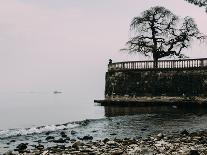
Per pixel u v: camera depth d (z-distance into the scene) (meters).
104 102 57.34
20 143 21.92
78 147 18.02
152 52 63.44
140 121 34.91
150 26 63.50
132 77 55.22
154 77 53.62
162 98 52.72
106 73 58.44
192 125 30.41
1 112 67.94
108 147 17.56
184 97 51.28
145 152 15.44
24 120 49.09
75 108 78.50
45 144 21.09
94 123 34.41
